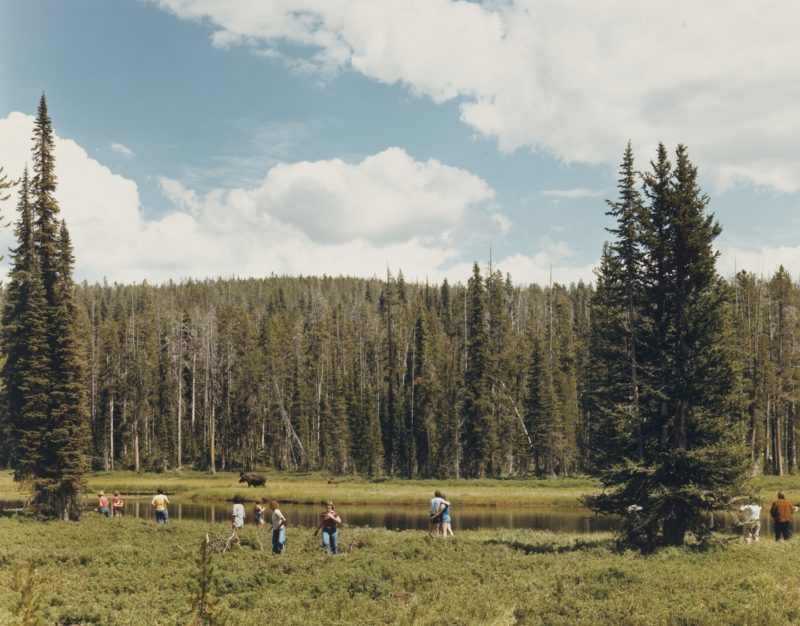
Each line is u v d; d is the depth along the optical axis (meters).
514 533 30.05
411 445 80.00
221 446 95.75
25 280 35.72
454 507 48.94
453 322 112.88
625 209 23.92
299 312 136.75
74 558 20.09
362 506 50.25
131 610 13.43
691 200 22.52
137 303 158.38
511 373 84.25
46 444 33.62
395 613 13.20
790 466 67.50
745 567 17.53
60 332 35.09
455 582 16.52
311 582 16.47
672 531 21.70
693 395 21.73
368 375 103.81
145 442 92.88
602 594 14.59
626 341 23.66
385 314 111.31
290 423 94.06
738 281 63.00
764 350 58.28
